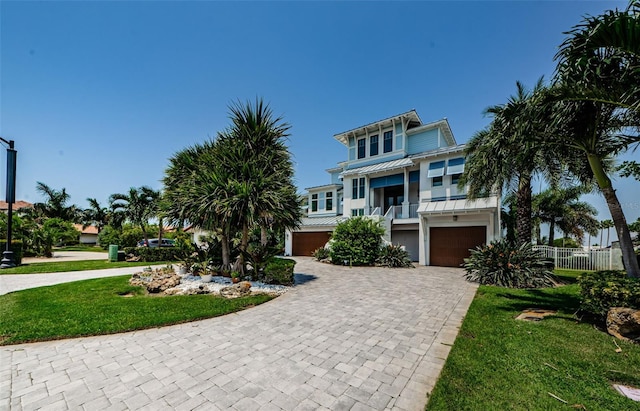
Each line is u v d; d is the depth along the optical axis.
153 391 3.23
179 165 11.50
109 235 34.53
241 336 5.08
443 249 17.81
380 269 15.53
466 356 4.14
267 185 9.73
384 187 24.27
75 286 9.48
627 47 4.45
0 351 4.38
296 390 3.27
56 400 3.03
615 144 6.64
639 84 4.66
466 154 12.91
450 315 6.45
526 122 6.15
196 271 10.90
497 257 10.57
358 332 5.31
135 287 9.23
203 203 9.27
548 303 7.33
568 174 10.04
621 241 6.00
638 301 4.76
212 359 4.11
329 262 18.92
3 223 20.97
